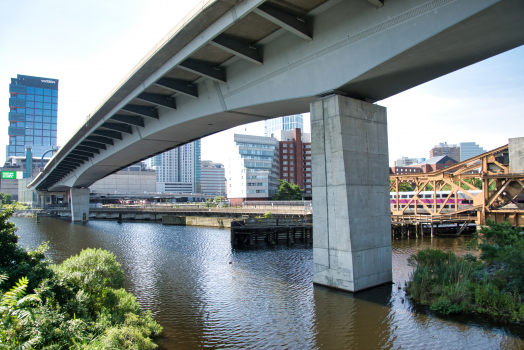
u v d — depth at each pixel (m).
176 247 43.78
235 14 19.50
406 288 21.00
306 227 48.78
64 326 11.09
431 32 16.64
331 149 21.84
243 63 27.25
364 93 23.23
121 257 36.47
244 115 31.27
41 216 113.06
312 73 22.66
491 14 14.91
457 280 19.50
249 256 36.75
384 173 23.59
